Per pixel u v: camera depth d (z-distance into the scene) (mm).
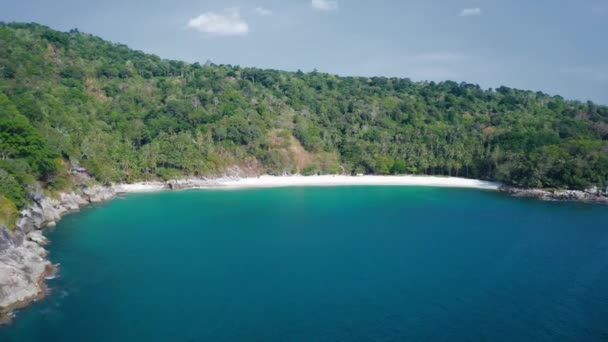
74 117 148500
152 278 69250
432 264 77250
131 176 153125
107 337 50844
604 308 60000
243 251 84625
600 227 104812
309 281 68938
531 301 61969
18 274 60625
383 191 159000
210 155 167625
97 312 56844
